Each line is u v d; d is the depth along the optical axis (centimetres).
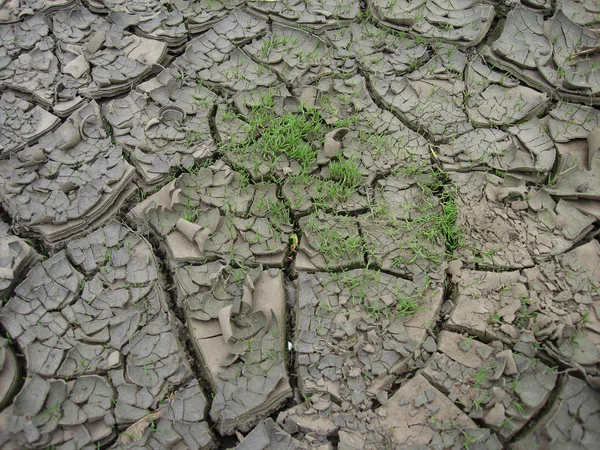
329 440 211
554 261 248
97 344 227
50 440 202
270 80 318
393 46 335
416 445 203
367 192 277
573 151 286
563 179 271
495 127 299
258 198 274
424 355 228
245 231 262
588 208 264
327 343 227
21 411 205
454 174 281
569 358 221
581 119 296
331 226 264
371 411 212
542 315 230
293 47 333
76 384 215
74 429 205
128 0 350
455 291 246
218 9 348
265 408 216
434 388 217
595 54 322
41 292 238
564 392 212
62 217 259
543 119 299
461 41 336
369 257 254
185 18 344
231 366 221
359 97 312
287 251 261
